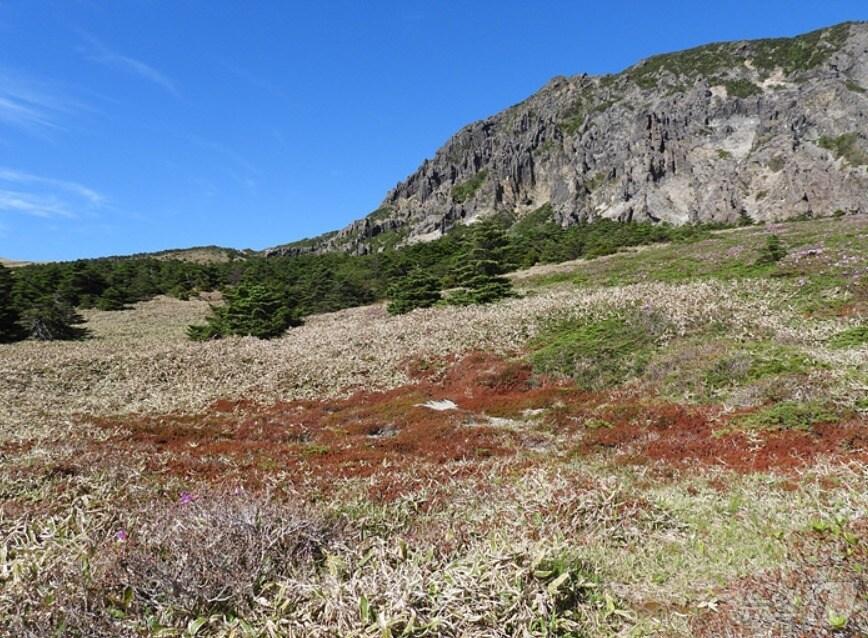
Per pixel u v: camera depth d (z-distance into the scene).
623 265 51.22
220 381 29.02
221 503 7.21
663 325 24.69
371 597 5.48
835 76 170.12
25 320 49.91
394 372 27.91
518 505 9.55
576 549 7.68
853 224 51.78
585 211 161.00
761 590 5.71
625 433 14.84
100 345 43.69
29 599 5.32
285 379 28.05
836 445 11.84
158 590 5.62
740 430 13.55
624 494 9.74
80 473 12.12
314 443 17.30
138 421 20.83
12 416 21.47
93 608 5.28
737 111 172.12
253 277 75.31
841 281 27.58
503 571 6.23
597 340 24.92
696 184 152.75
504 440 15.91
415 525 9.03
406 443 16.38
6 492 10.95
